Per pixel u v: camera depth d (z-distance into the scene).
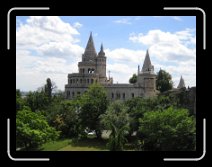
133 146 56.50
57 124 74.06
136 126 62.59
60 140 70.06
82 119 71.56
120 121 61.81
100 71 134.12
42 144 59.12
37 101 88.00
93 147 61.75
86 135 72.75
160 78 137.25
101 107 71.00
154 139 52.31
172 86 138.62
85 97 73.44
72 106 77.44
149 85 122.12
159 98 74.00
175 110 55.03
